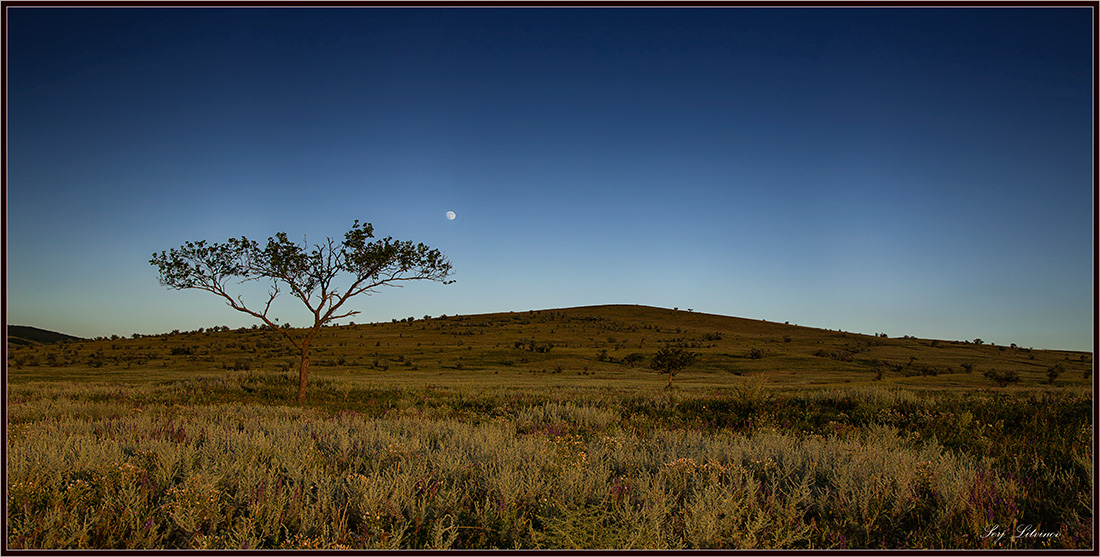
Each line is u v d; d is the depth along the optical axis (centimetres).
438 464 645
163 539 454
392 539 423
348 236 2702
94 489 547
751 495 524
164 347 11519
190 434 909
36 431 896
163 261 2539
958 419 1152
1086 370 9194
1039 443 890
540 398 2194
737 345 13138
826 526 476
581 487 553
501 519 473
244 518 457
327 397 2406
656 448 831
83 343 12888
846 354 10844
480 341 13525
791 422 1321
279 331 2427
